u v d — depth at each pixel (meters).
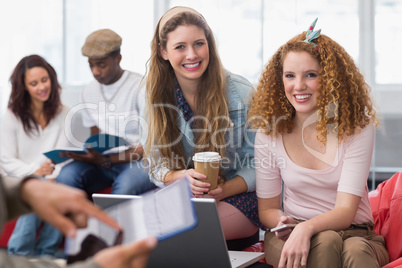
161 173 2.00
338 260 1.44
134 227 0.85
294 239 1.44
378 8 3.96
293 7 4.01
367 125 1.67
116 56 2.69
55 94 2.75
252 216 1.99
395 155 3.70
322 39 1.70
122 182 2.42
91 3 4.14
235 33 4.07
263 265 1.51
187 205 0.87
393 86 3.91
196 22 1.94
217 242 1.32
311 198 1.71
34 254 2.42
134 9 4.10
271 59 1.80
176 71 1.99
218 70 2.01
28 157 2.73
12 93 2.72
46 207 0.68
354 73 1.70
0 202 0.67
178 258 1.37
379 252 1.57
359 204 1.68
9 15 4.22
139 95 2.67
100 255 0.65
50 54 4.21
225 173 2.08
